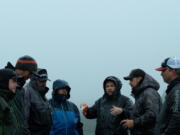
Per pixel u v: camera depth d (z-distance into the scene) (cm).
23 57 480
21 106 432
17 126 397
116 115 584
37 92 541
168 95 457
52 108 583
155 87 546
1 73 393
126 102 596
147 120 514
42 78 543
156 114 517
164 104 468
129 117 579
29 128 521
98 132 601
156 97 529
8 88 392
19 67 471
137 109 538
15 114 410
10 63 472
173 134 438
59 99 594
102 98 616
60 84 590
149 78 551
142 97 534
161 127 465
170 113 451
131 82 557
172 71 479
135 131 532
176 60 481
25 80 479
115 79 601
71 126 585
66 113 588
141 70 558
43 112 531
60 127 574
